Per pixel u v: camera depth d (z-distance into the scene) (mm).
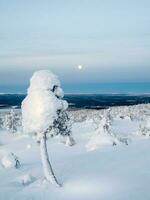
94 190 19984
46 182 22719
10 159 35438
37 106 22844
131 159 26672
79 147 50719
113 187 19984
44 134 23250
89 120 103062
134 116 116188
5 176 29500
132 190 19016
